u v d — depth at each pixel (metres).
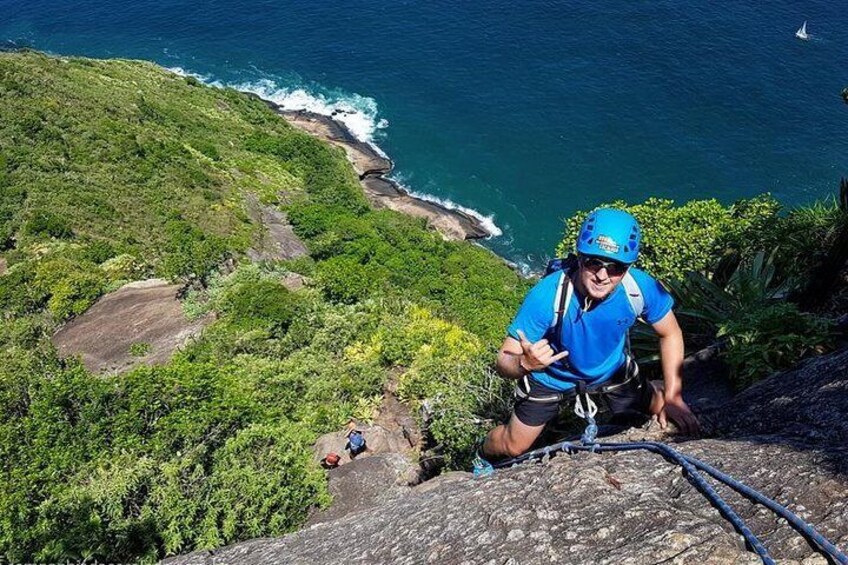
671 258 13.15
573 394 3.57
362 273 27.22
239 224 42.41
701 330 7.10
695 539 2.56
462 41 69.00
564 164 51.44
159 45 76.38
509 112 57.59
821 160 48.50
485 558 2.99
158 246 36.97
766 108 53.97
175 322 25.06
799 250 8.50
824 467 2.89
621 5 72.06
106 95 56.91
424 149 55.12
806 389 3.97
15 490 11.90
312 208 45.97
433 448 13.73
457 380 12.74
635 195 47.97
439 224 46.69
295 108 63.78
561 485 3.34
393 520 4.16
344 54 69.88
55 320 27.11
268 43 74.12
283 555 4.72
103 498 11.54
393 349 19.55
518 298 36.84
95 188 42.62
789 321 5.54
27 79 53.44
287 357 21.09
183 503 11.61
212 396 14.66
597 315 3.19
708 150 50.53
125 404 14.21
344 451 15.34
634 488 3.18
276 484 12.17
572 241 14.96
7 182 40.22
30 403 16.19
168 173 46.81
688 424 3.62
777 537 2.55
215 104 63.19
